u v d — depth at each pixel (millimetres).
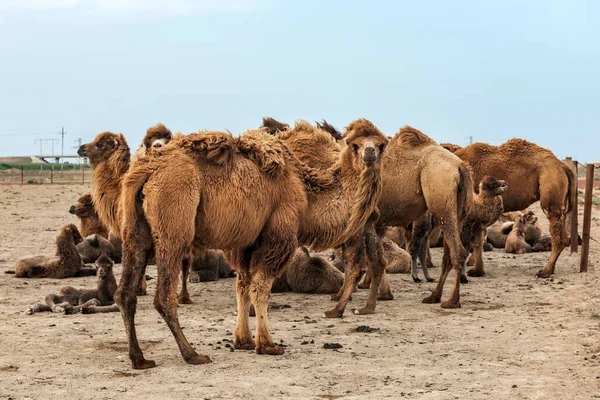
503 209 18531
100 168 10758
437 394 8297
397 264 18250
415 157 14484
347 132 11492
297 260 15508
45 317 12812
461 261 13922
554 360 9781
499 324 12188
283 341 11102
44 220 32531
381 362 9820
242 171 10023
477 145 18500
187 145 9828
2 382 8875
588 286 15742
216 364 9734
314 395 8352
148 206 9523
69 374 9242
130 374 9242
